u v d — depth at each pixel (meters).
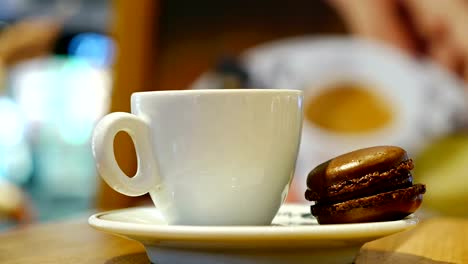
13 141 1.50
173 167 0.35
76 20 1.51
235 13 0.87
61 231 0.47
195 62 0.88
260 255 0.32
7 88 1.48
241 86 0.86
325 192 0.35
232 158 0.35
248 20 0.86
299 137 0.37
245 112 0.34
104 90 1.53
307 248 0.32
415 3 0.81
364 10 0.83
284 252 0.32
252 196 0.35
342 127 0.84
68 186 1.51
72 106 1.53
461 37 0.80
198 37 0.88
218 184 0.35
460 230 0.47
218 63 0.87
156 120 0.35
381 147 0.35
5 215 0.80
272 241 0.30
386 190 0.34
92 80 1.53
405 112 0.82
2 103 1.49
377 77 0.83
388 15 0.82
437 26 0.81
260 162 0.35
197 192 0.35
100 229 0.33
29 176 1.52
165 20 0.89
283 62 0.85
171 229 0.31
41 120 1.52
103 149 0.35
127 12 0.88
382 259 0.36
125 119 0.35
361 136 0.83
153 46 0.89
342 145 0.83
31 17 1.52
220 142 0.34
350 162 0.35
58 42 1.51
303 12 0.85
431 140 0.81
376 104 0.83
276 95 0.35
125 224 0.32
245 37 0.86
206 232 0.30
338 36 0.84
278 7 0.85
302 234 0.30
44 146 1.53
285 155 0.36
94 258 0.37
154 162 0.36
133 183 0.35
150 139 0.35
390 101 0.82
